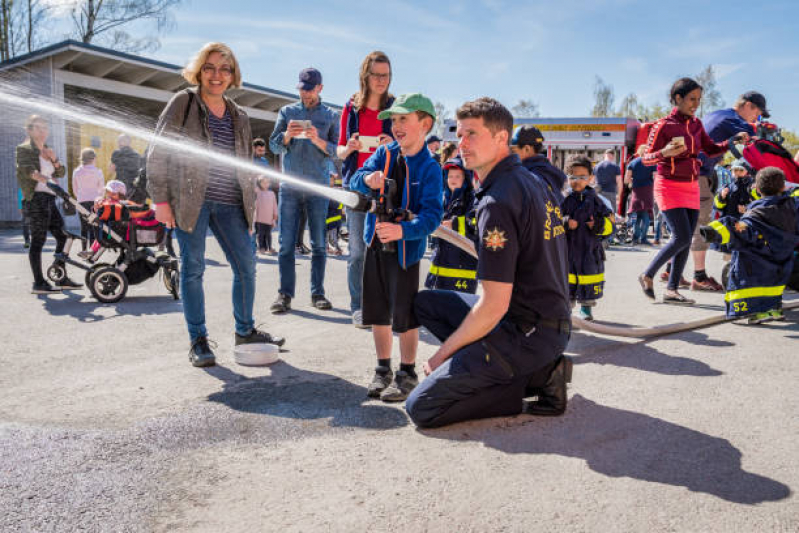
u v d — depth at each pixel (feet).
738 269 15.34
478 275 8.41
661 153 18.19
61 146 39.11
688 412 9.25
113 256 29.25
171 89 58.95
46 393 10.00
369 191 10.58
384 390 10.03
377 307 10.12
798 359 12.25
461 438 8.25
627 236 46.44
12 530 5.86
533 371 8.77
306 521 6.10
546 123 54.60
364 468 7.30
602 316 17.16
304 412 9.22
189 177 11.17
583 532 5.95
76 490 6.67
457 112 8.70
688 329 14.90
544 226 8.50
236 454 7.68
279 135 17.10
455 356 8.63
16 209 50.24
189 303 11.75
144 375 11.09
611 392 10.21
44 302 18.65
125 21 78.38
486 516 6.21
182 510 6.31
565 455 7.70
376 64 14.51
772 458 7.64
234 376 11.09
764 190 15.33
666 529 6.00
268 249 35.40
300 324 15.70
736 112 20.52
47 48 48.16
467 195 15.14
